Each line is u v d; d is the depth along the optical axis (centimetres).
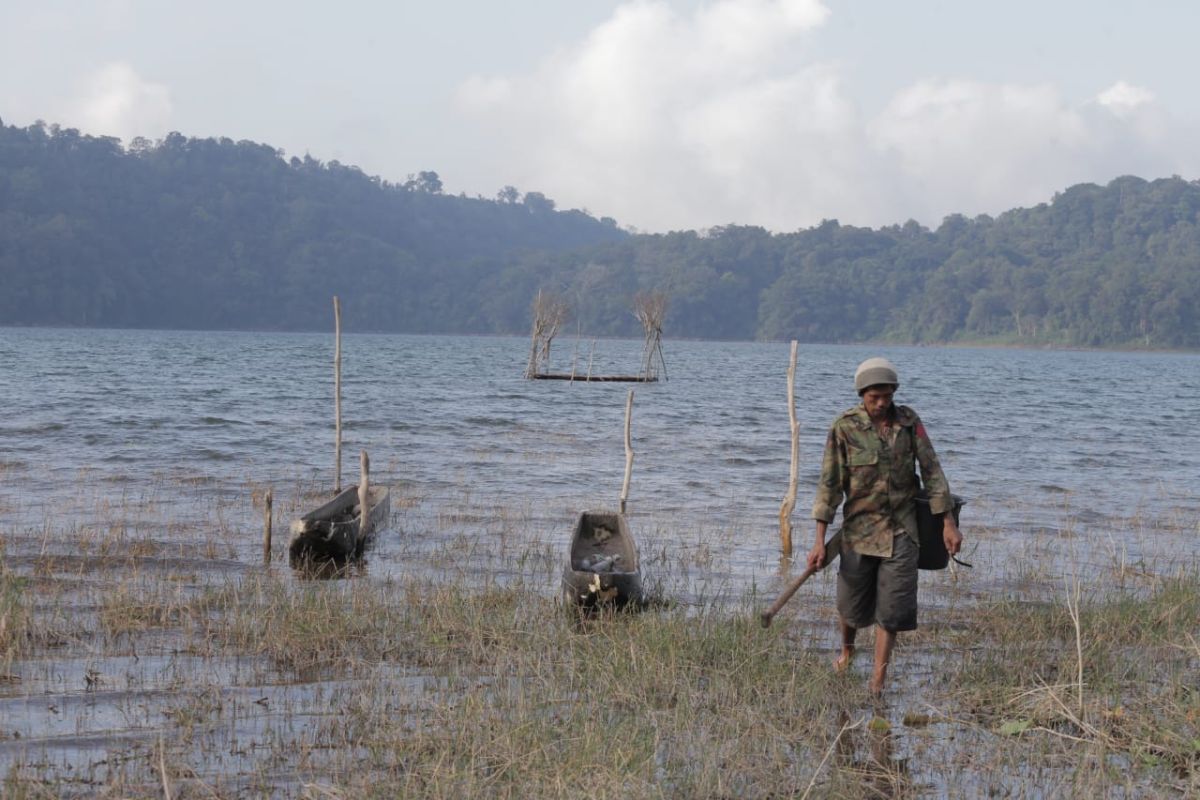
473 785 467
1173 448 2500
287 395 3484
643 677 616
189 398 3238
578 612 801
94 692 599
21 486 1470
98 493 1425
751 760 506
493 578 940
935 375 6938
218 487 1506
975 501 1555
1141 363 11319
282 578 941
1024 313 18225
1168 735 534
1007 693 607
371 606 780
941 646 723
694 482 1694
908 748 534
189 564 998
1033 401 4353
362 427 2484
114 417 2522
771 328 19075
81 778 484
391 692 600
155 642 698
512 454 2012
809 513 1409
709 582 971
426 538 1170
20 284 15188
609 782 468
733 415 3128
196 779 476
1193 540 1248
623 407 3350
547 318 5028
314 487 1528
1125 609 806
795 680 612
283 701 588
